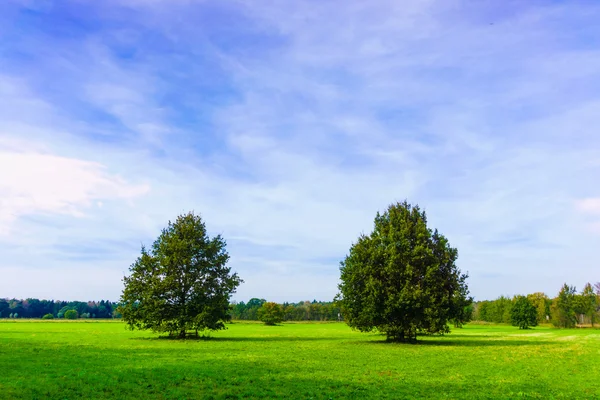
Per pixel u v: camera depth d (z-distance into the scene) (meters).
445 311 56.31
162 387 22.61
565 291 152.12
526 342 65.69
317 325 172.00
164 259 61.84
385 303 56.34
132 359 35.28
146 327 61.69
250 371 28.98
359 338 73.12
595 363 37.31
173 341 57.91
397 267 57.97
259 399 20.42
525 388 24.11
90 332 82.31
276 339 67.94
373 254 58.66
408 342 60.78
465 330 125.25
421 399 20.84
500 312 192.25
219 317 62.47
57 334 74.31
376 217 64.06
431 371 30.52
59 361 33.09
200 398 20.16
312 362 34.88
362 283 60.00
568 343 64.31
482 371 30.92
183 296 62.75
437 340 67.75
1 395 19.77
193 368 29.92
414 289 56.06
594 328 147.38
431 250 59.41
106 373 26.98
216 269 64.06
